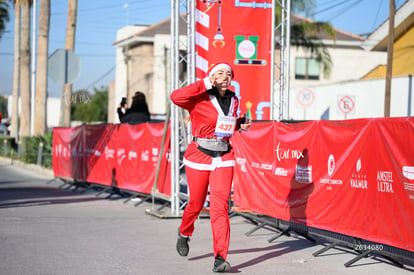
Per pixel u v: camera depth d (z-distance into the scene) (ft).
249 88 29.68
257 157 24.64
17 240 21.40
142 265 17.57
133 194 36.58
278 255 19.47
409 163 16.40
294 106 83.66
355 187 18.65
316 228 21.07
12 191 39.50
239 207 26.58
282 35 31.17
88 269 16.98
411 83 64.44
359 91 72.28
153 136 31.40
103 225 25.13
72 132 42.98
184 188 30.99
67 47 74.64
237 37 29.35
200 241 21.77
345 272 17.07
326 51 79.00
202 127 17.08
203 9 28.94
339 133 19.39
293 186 21.99
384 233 17.44
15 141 87.56
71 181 43.88
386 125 17.24
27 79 84.53
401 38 80.84
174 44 27.91
